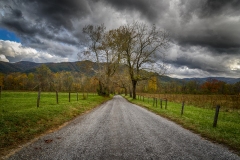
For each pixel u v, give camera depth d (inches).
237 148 254.1
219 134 323.9
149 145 257.8
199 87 5457.7
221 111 753.6
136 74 1605.6
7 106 556.1
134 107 903.7
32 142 261.1
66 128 366.6
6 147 233.3
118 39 1535.4
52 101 836.6
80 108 698.8
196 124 417.1
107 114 596.1
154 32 1502.2
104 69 1646.2
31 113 415.8
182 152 230.7
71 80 4726.9
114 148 239.5
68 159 196.1
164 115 605.9
